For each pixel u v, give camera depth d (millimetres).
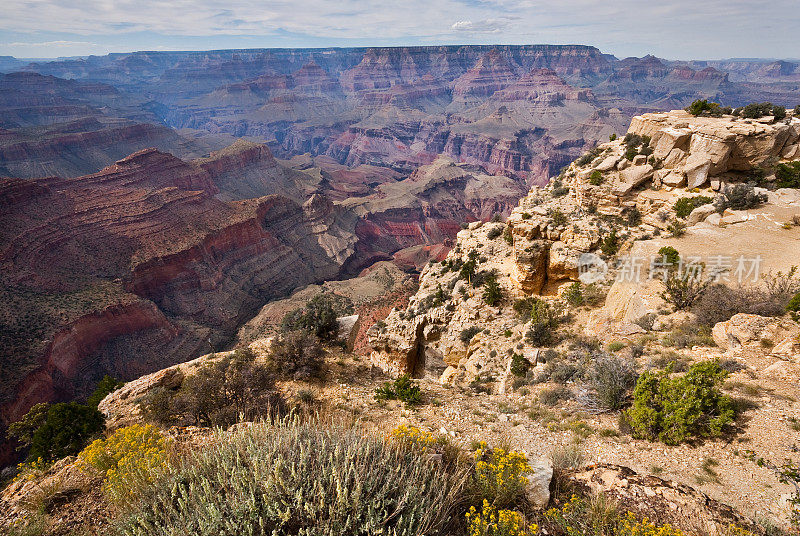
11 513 8750
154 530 6422
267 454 7223
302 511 6293
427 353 42312
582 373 20531
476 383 29109
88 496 9148
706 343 20109
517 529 6922
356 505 6254
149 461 8023
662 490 8508
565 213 43188
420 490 6973
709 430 12883
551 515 7691
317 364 21156
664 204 39656
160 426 15773
